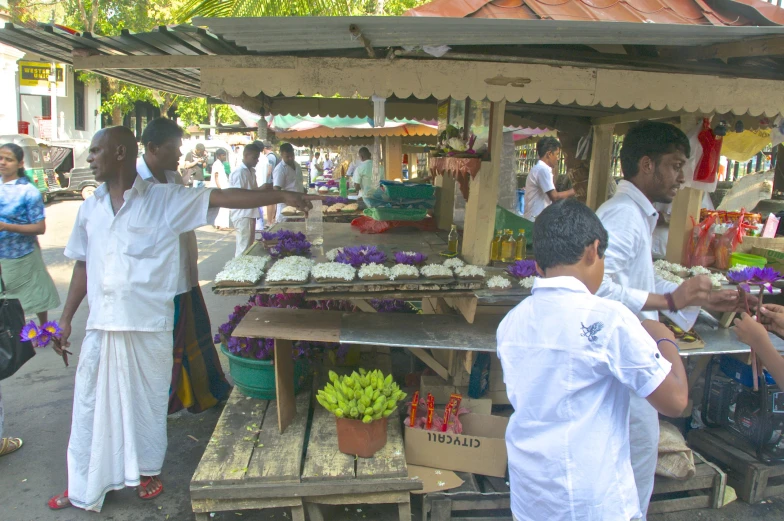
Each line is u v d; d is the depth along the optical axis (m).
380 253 3.09
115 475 2.84
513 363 1.51
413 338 2.76
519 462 1.50
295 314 3.10
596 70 2.81
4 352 3.24
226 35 2.32
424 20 2.14
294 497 2.54
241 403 3.28
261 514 2.89
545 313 1.46
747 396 3.06
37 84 16.39
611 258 2.12
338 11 5.62
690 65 3.02
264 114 5.06
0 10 13.70
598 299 1.43
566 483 1.40
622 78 2.84
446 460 2.83
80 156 16.83
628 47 3.11
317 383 3.55
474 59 2.76
